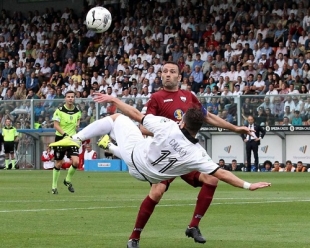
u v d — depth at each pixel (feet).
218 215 78.43
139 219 54.70
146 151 53.36
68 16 271.28
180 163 52.39
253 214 79.51
